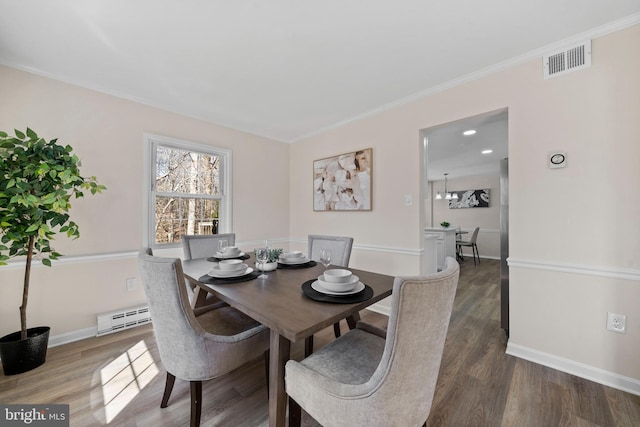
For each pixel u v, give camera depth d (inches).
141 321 97.7
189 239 94.2
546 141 73.0
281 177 155.7
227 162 130.8
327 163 135.3
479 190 268.8
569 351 69.4
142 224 101.9
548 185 72.8
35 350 70.0
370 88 96.2
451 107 92.4
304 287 52.8
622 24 62.2
